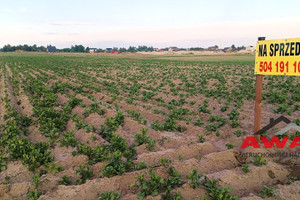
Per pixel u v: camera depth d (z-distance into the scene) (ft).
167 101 53.16
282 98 47.50
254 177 21.29
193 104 48.96
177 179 20.35
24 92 60.23
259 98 26.17
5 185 20.97
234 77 88.89
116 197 18.63
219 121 36.96
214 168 23.52
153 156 25.67
